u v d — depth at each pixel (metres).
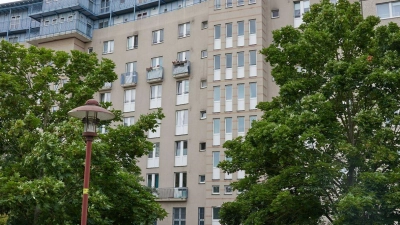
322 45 19.45
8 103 17.38
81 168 15.22
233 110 40.47
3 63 18.22
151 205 18.31
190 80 44.22
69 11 50.94
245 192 20.92
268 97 40.34
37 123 16.67
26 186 13.91
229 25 42.19
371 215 16.86
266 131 16.95
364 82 17.42
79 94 18.36
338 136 17.41
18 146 17.00
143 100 46.19
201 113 43.09
